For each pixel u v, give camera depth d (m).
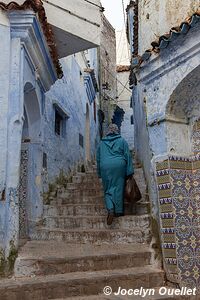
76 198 7.20
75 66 10.72
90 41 6.28
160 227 4.49
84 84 12.04
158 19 4.82
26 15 4.68
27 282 3.93
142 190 6.71
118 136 6.34
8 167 4.43
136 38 6.09
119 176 5.95
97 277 4.13
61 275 4.27
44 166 7.06
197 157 4.47
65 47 6.47
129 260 4.70
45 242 5.73
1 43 4.66
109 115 16.94
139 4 5.42
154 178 4.75
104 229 5.92
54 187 7.71
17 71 4.68
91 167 11.10
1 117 4.46
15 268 4.26
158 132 4.62
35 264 4.30
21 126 4.64
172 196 4.30
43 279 4.07
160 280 4.34
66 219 6.24
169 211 4.31
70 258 4.44
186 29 3.95
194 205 4.42
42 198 6.70
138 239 5.44
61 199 7.18
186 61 4.16
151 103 4.78
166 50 4.37
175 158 4.45
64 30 5.88
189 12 4.27
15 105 4.59
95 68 14.69
